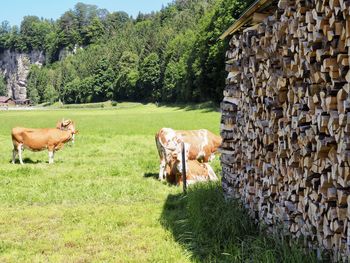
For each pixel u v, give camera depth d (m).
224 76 64.94
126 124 45.31
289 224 5.88
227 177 8.91
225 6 66.75
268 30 6.22
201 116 55.84
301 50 5.11
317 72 4.76
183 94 92.69
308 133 5.05
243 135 7.84
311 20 4.81
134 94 128.12
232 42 8.52
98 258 6.69
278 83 5.88
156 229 8.03
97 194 11.41
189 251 6.59
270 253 5.38
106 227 8.29
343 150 4.24
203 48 73.06
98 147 22.98
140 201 10.47
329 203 4.73
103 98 144.00
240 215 7.20
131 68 136.62
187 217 8.28
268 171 6.56
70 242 7.49
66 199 10.98
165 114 65.62
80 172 15.19
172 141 12.56
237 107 8.38
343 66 4.31
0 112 98.94
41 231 8.23
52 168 16.36
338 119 4.37
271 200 6.52
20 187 12.63
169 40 130.38
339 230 4.63
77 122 50.94
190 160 12.84
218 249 6.38
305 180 5.25
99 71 144.75
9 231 8.27
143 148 22.11
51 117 67.75
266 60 6.50
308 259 4.97
